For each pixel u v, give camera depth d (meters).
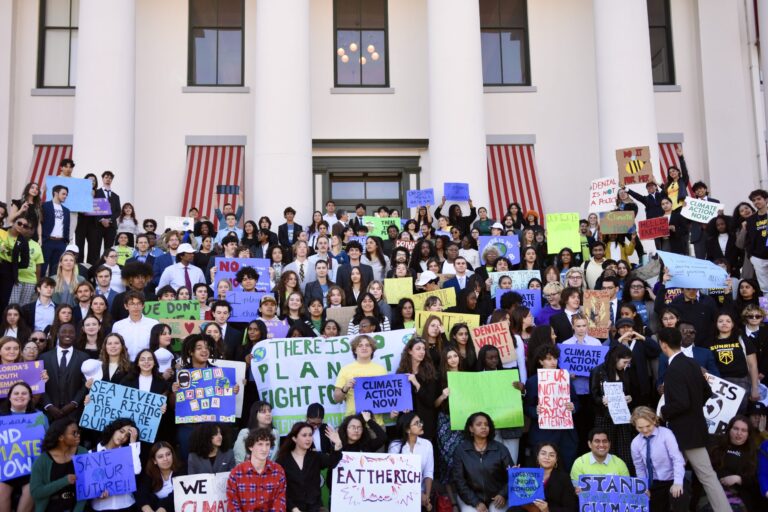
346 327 11.73
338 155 21.25
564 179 21.28
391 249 16.09
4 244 12.37
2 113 20.38
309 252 14.80
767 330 10.99
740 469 9.57
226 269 12.94
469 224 16.92
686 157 21.36
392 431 10.26
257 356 10.43
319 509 9.00
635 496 8.98
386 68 21.58
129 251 14.39
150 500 9.01
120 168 17.73
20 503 9.05
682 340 10.28
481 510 9.37
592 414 10.48
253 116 21.03
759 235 12.95
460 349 10.44
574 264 14.53
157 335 10.40
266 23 18.11
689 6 21.83
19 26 21.06
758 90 21.11
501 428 9.92
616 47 18.27
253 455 8.66
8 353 9.78
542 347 10.02
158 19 21.30
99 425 9.34
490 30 21.98
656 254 13.15
